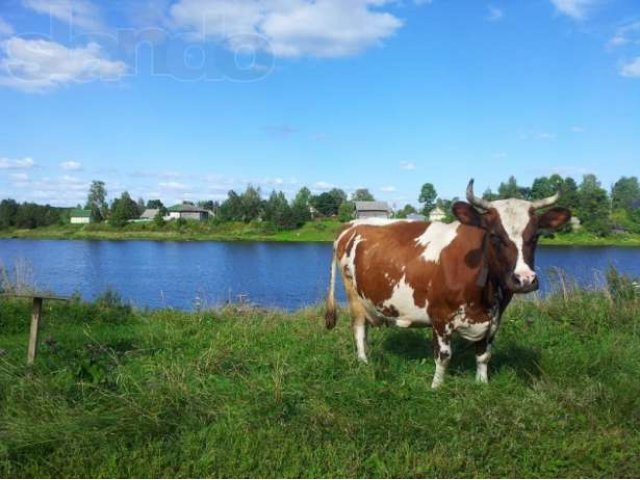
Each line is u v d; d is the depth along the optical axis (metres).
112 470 4.64
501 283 6.27
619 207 77.94
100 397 5.87
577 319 9.41
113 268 44.88
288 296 27.61
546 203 6.03
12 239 99.44
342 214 115.12
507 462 4.88
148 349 8.25
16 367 6.71
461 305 6.34
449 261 6.42
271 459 4.83
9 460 4.73
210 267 46.53
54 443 4.98
